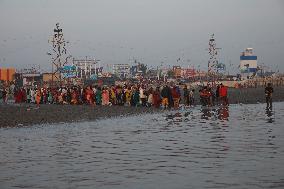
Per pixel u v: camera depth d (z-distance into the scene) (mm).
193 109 42125
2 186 10148
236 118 29562
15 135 21500
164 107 44188
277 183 9891
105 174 11445
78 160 13766
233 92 88375
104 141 18609
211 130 22109
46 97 57594
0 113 36625
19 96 59125
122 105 49812
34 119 31344
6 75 137250
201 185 9867
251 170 11469
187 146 16484
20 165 12938
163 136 20047
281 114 32938
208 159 13445
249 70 181500
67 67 132375
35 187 10023
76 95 52875
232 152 14711
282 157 13484
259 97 68938
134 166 12547
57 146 17172
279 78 142250
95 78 158125
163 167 12289
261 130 21500
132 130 23281
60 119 31562
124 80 152750
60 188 9906
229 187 9602
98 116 34312
